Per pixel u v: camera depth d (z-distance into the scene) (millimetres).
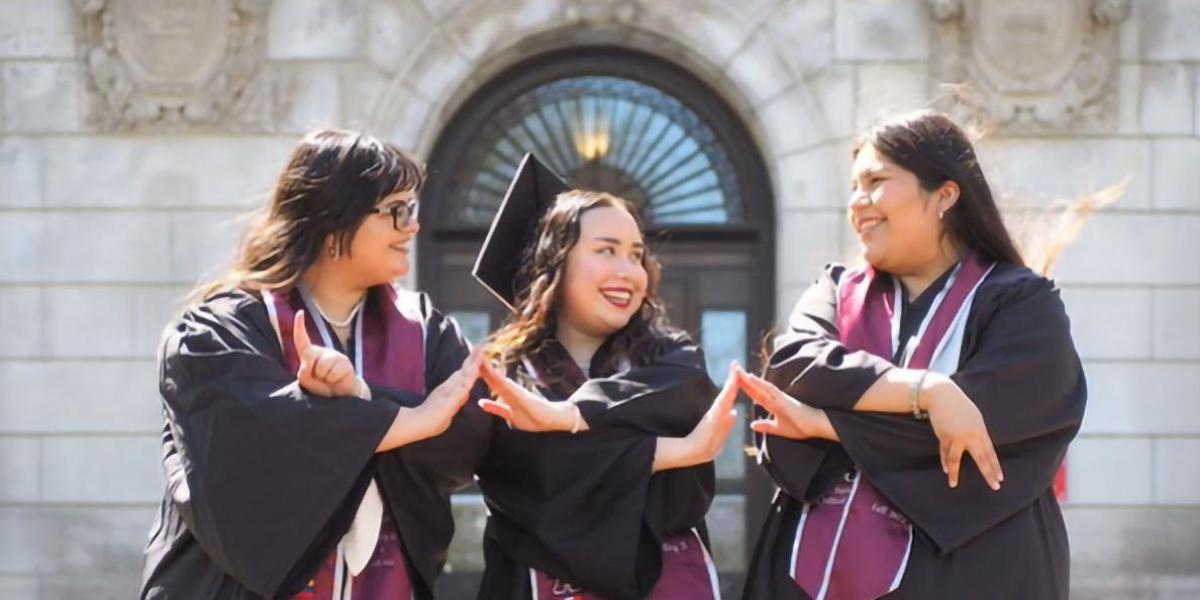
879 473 3650
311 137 3762
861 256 4035
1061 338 3674
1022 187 8727
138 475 8781
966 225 3830
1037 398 3629
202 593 3557
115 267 8789
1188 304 8789
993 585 3641
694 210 9289
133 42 8711
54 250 8797
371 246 3678
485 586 3953
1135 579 8789
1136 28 8750
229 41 8719
